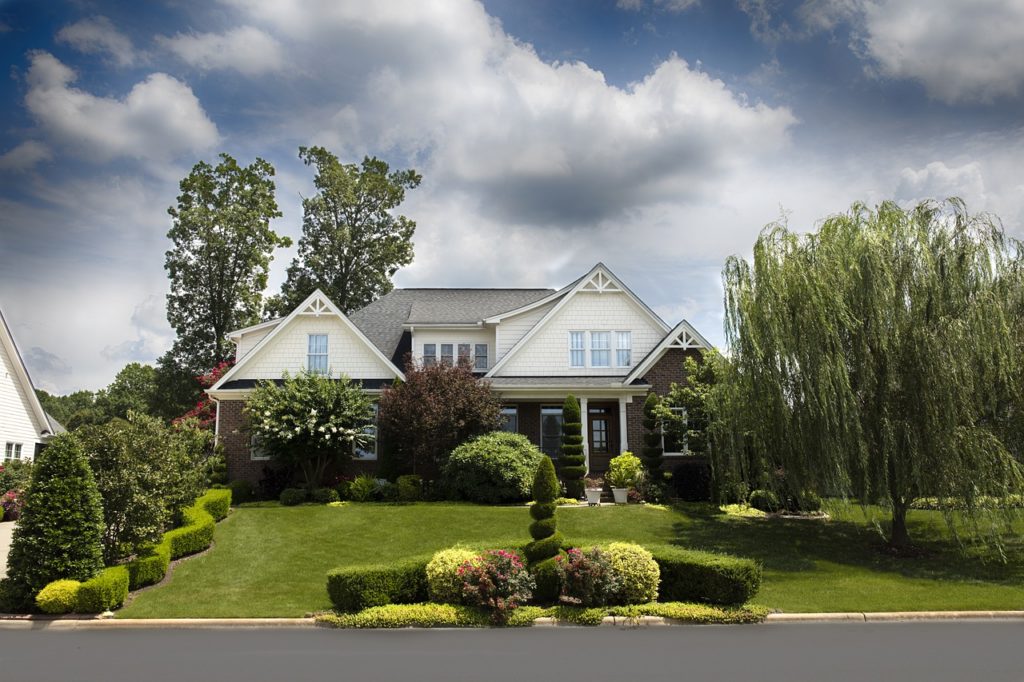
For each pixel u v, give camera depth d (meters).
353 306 43.88
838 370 16.02
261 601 12.71
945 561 16.45
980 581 14.65
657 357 26.56
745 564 12.23
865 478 16.14
